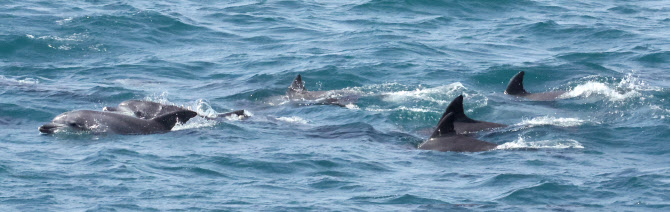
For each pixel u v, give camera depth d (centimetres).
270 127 5316
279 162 4238
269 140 4869
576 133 5050
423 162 4338
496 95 6450
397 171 4125
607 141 4847
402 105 6075
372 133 5162
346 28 9331
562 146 4684
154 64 7688
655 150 4616
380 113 5778
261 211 3388
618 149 4653
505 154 4481
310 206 3469
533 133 5062
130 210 3356
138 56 8050
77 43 8406
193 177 3925
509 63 7569
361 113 5800
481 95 6369
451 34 9044
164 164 4153
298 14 10212
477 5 10606
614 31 9056
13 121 5416
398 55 7869
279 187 3781
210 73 7406
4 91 6288
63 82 6906
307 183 3866
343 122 5581
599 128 5184
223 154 4384
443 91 6475
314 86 6888
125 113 5447
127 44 8512
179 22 9400
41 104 5944
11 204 3391
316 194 3675
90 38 8606
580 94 6325
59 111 5781
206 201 3516
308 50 8188
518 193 3656
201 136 4919
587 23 9575
